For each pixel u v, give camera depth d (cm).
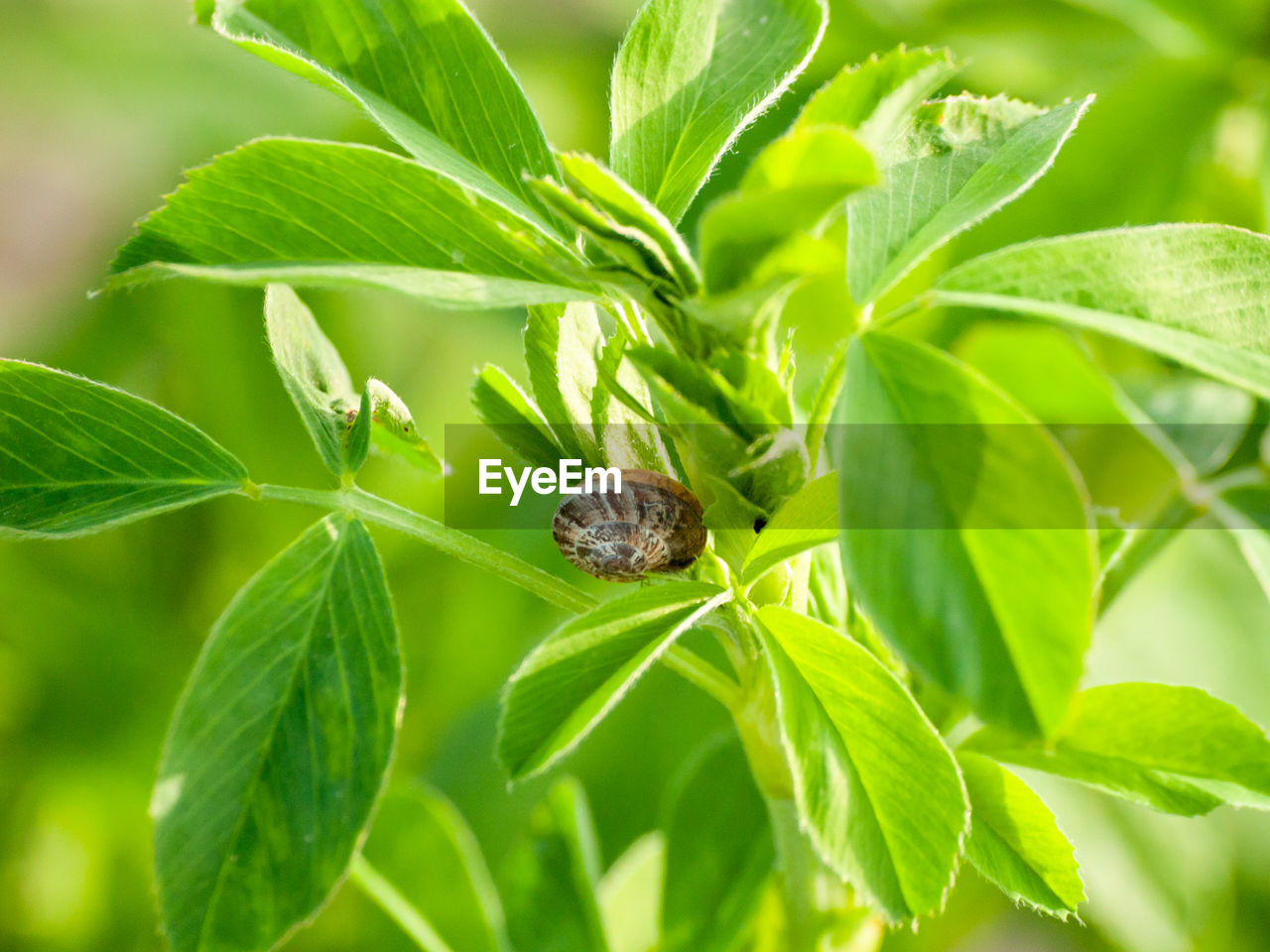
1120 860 21
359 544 12
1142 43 24
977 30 24
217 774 12
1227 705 13
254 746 12
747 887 16
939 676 10
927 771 11
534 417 12
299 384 13
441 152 12
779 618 12
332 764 12
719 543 12
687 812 17
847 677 12
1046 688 10
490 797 24
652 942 19
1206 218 23
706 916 16
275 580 12
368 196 12
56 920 25
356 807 11
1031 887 12
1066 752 13
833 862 11
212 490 13
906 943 20
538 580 12
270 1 13
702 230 10
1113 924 21
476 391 12
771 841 16
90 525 12
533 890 17
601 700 11
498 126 13
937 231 11
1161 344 11
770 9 13
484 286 11
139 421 13
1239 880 22
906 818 11
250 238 12
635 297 11
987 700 10
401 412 13
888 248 12
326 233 12
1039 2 24
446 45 13
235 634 12
